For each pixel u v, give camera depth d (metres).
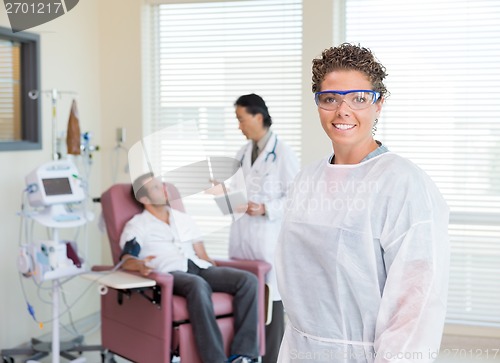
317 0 4.16
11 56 3.80
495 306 4.07
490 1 4.00
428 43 4.11
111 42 4.53
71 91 4.21
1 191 3.60
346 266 1.43
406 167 1.41
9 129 3.79
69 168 3.35
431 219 1.37
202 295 3.11
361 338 1.46
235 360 3.22
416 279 1.34
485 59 4.03
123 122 4.55
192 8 4.48
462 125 4.09
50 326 4.00
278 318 3.48
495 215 4.06
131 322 3.27
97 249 4.53
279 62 4.36
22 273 3.31
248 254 3.48
